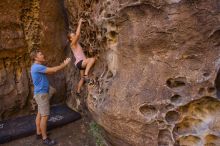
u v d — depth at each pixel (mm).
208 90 3438
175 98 3598
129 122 3803
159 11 3430
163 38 3510
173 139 3637
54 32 6199
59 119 5777
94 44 4863
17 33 5906
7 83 5918
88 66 4801
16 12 5797
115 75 4094
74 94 6133
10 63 5965
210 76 3393
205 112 3600
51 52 6246
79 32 4902
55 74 6340
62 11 6152
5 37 5781
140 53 3730
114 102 3920
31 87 6207
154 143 3730
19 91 6043
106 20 4055
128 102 3783
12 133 5398
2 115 5938
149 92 3670
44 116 5207
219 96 3426
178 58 3514
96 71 4758
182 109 3588
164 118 3621
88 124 5668
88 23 4902
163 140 3742
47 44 6172
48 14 6043
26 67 6148
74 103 6195
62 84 6438
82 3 5035
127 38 3779
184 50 3467
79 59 4902
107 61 4387
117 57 4055
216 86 3439
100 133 4875
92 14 4645
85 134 5477
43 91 5148
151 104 3652
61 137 5465
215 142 3545
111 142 4441
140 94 3717
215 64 3371
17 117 6062
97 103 4320
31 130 5527
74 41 4902
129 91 3801
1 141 5281
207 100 3520
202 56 3428
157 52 3609
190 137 3629
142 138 3795
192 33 3377
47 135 5492
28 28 6004
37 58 5137
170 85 3641
